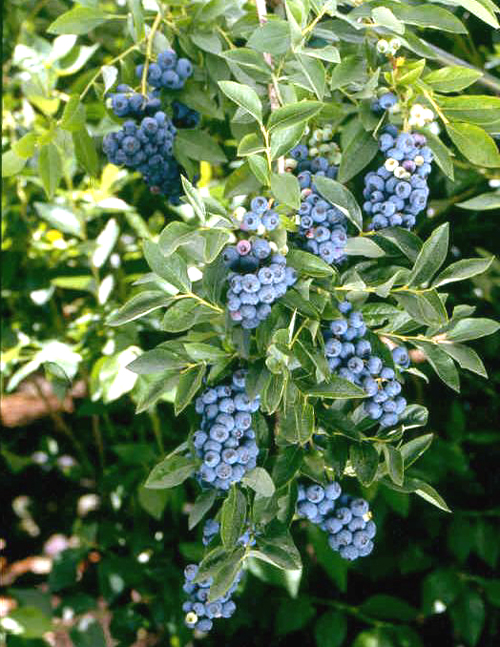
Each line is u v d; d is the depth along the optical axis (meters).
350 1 1.11
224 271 1.01
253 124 1.23
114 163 1.24
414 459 1.06
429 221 1.62
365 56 1.10
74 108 1.25
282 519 1.02
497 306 1.64
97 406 1.77
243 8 1.26
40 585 2.29
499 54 1.60
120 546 2.04
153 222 1.81
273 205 1.07
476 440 1.76
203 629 1.05
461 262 1.03
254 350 1.05
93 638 1.67
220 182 1.77
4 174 1.34
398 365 1.09
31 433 2.45
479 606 1.75
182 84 1.24
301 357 0.98
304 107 0.99
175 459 1.04
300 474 1.05
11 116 1.78
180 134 1.27
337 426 1.03
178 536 2.00
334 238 1.04
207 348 1.02
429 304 1.02
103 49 1.92
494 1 1.34
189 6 1.23
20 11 1.85
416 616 1.77
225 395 1.01
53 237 1.82
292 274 0.99
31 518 2.48
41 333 1.93
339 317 1.00
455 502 1.87
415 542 1.88
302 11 1.02
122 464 1.92
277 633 1.79
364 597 1.99
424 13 1.07
